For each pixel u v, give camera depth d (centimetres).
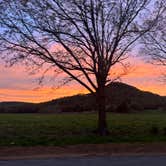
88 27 2912
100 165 1886
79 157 2241
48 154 2414
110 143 2850
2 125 3550
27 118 4388
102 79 3003
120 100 5766
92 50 2958
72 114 5291
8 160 2161
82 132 3225
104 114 3114
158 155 2297
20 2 2823
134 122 3934
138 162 1983
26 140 2894
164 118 4550
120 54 3030
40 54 2934
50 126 3522
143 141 2934
